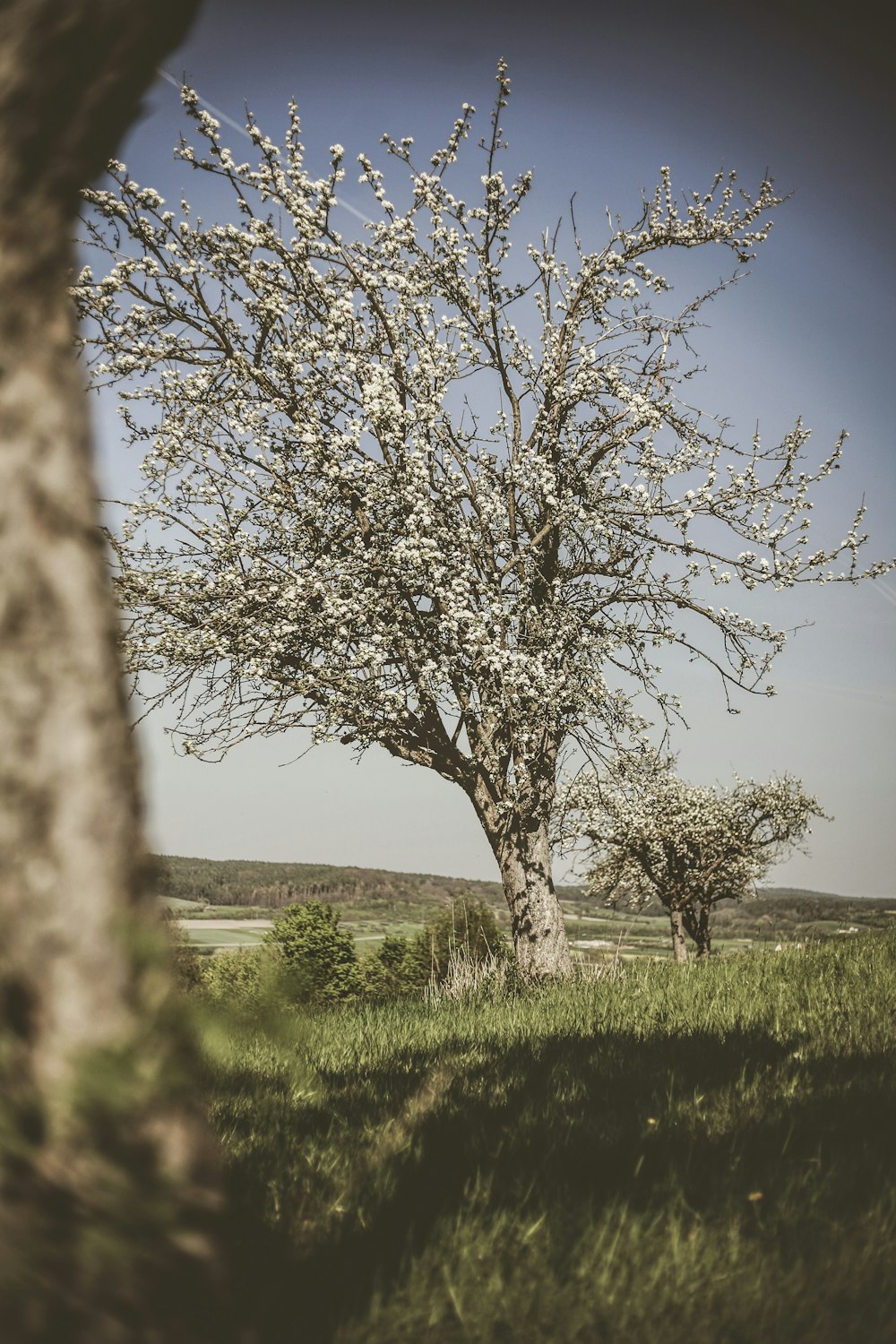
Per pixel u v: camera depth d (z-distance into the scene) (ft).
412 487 40.63
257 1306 6.71
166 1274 4.39
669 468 44.09
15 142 4.81
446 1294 7.30
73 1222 4.24
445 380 44.09
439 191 42.50
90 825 4.51
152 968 4.59
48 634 4.54
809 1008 18.95
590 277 44.27
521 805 41.93
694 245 44.11
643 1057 15.42
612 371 44.04
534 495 43.52
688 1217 8.51
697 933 122.52
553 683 40.22
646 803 104.32
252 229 40.75
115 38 4.97
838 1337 6.72
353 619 40.98
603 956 34.42
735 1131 10.71
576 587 44.19
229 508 42.86
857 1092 12.00
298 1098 13.66
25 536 4.57
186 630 42.39
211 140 39.29
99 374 40.52
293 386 43.11
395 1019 23.91
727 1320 6.93
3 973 4.33
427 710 43.09
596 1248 7.82
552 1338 6.81
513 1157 10.27
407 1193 9.27
